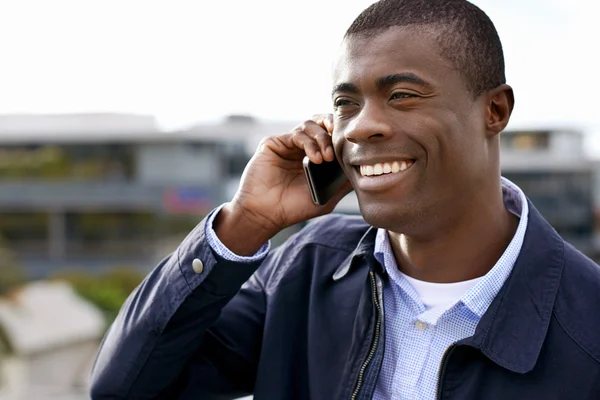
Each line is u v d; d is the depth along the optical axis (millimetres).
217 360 1641
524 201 1409
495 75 1294
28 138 25047
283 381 1556
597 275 1331
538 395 1246
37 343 15211
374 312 1429
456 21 1256
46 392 13625
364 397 1404
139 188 24672
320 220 1722
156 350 1520
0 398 13047
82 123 26594
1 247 22781
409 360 1385
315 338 1527
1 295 17609
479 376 1282
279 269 1663
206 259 1466
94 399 1596
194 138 24531
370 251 1486
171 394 1619
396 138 1258
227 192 25078
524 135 22469
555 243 1363
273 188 1532
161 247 24656
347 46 1312
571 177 21641
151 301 1516
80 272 24375
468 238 1350
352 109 1327
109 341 1589
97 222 24844
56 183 24734
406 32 1248
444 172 1267
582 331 1261
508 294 1312
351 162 1325
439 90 1239
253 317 1662
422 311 1387
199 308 1494
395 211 1288
